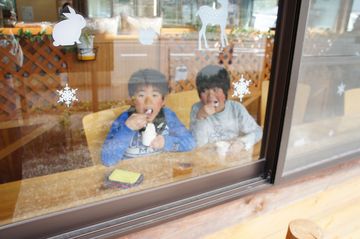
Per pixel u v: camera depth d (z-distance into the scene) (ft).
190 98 4.81
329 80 4.50
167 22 4.41
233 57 4.42
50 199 3.16
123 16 4.03
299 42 3.39
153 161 4.06
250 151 4.19
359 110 5.15
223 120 4.57
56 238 2.81
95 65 4.09
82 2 3.67
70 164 3.88
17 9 3.37
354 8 4.23
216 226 3.58
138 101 4.58
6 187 3.39
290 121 3.76
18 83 3.77
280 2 3.46
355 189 4.78
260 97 4.18
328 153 4.69
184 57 4.66
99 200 3.10
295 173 4.24
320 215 4.22
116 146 4.27
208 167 3.90
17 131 3.87
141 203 3.27
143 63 4.44
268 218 3.92
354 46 4.51
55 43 3.70
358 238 4.09
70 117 4.19
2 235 2.63
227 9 4.37
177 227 3.36
